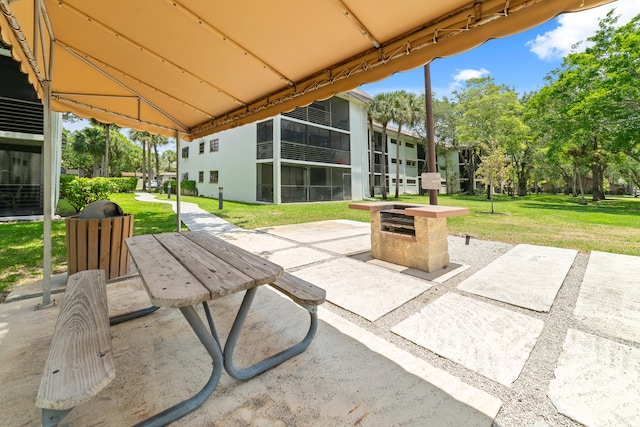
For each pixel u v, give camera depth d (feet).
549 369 5.63
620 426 4.22
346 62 8.73
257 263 5.77
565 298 9.14
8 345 6.34
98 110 13.46
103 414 4.45
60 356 3.55
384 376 5.44
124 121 14.62
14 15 5.03
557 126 52.49
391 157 97.14
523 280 10.85
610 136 50.03
